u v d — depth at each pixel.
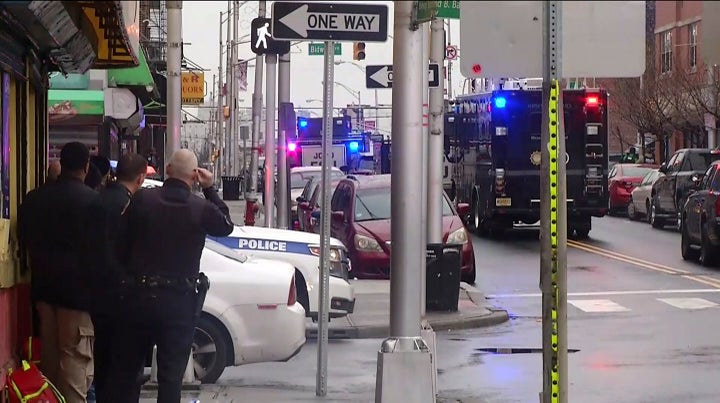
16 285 20.11
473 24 14.98
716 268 53.81
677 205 75.75
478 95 73.25
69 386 19.98
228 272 24.97
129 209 18.97
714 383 26.17
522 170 68.19
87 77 47.44
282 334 24.97
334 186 56.53
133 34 21.05
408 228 19.80
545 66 14.95
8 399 17.72
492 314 37.91
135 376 19.19
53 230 19.41
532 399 24.66
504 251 64.06
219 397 23.75
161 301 18.55
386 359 19.77
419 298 20.02
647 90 110.81
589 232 77.25
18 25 17.77
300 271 32.44
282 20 22.08
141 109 58.66
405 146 19.72
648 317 38.00
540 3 14.96
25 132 20.78
